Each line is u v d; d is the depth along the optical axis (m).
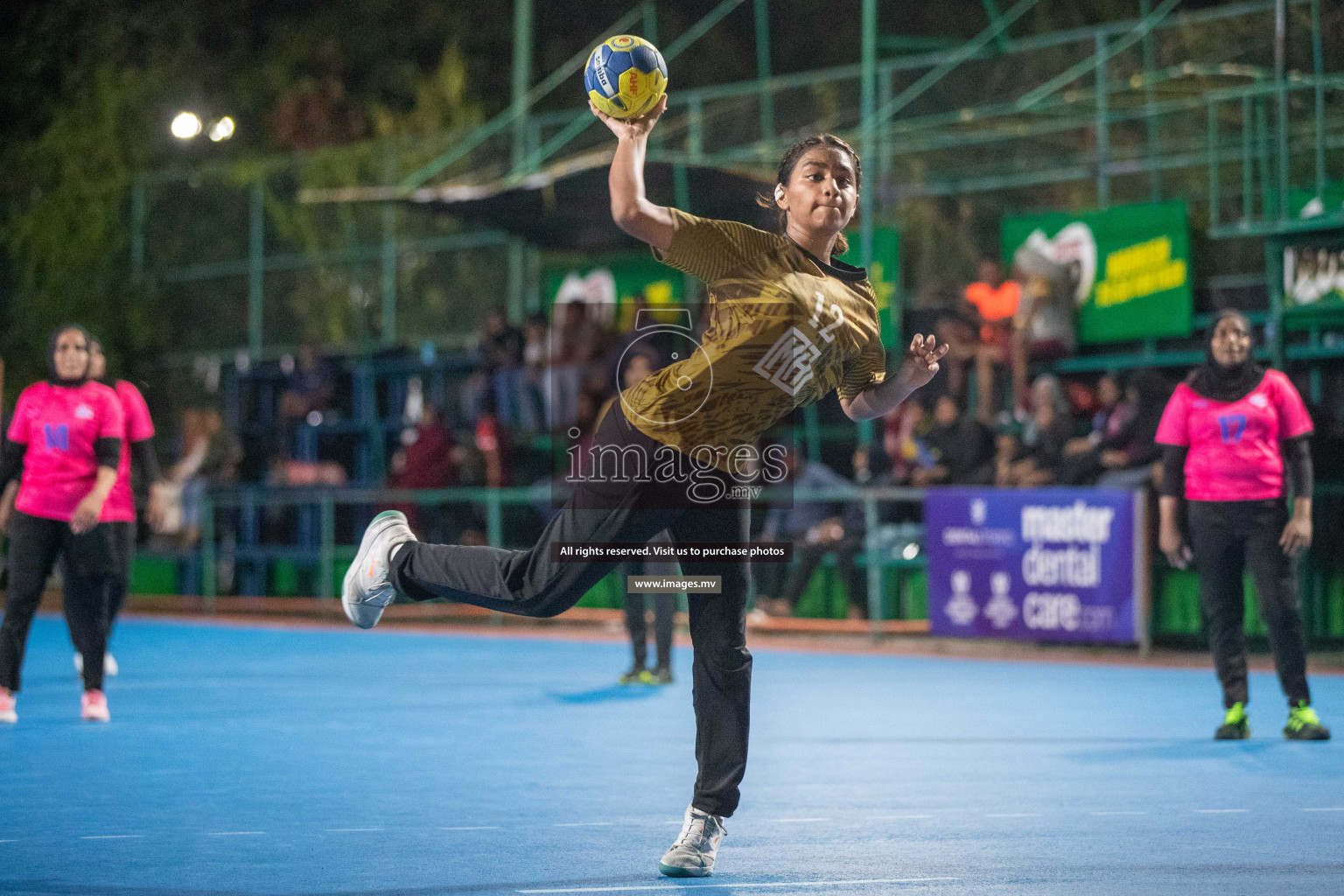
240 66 37.94
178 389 33.22
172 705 14.55
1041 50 28.11
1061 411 21.52
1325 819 8.45
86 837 7.97
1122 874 6.99
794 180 6.92
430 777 10.16
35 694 15.52
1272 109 23.45
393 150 31.95
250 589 28.27
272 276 32.62
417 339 31.23
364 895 6.59
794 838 7.95
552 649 21.23
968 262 26.78
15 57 37.22
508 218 26.61
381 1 37.94
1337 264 19.28
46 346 35.19
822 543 22.05
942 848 7.66
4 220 36.44
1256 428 11.80
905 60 27.34
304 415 29.25
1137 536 18.88
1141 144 25.58
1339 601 19.23
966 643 20.62
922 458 22.92
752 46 36.25
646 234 6.53
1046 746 11.55
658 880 6.90
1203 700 14.78
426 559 7.09
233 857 7.46
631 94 6.32
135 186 34.81
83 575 13.08
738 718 7.10
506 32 37.81
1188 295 22.52
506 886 6.77
